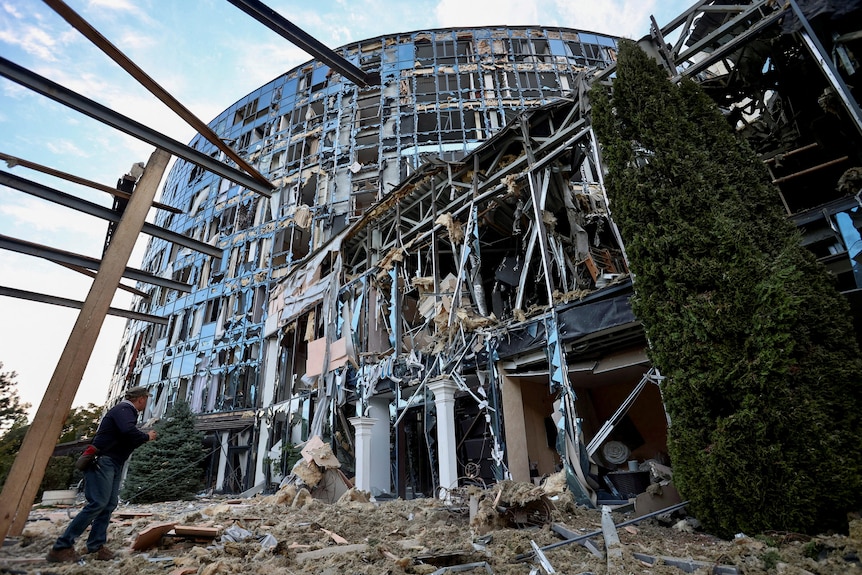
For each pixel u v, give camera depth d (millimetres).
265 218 29188
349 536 5422
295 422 17422
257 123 34094
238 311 26562
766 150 9336
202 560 3986
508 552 4160
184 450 17297
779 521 4359
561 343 8500
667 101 6836
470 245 12000
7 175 5148
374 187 26922
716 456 4891
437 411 9844
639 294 6254
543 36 30922
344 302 17266
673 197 6062
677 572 3352
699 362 5320
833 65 6344
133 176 6012
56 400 3854
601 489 9039
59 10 3746
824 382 4527
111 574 3592
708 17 9266
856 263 6051
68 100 4664
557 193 12203
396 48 31484
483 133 27031
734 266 5297
